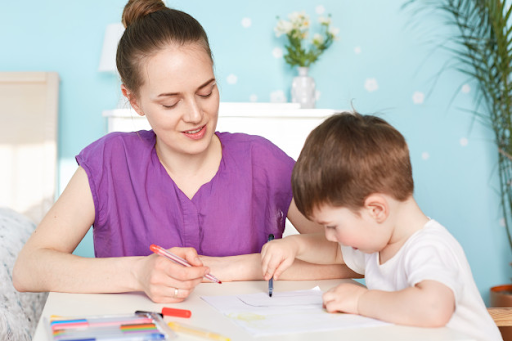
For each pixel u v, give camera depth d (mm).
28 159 2420
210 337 631
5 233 1685
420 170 2752
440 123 2758
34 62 2535
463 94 2764
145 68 940
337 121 798
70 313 769
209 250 1129
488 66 2682
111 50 2381
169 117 963
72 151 2562
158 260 816
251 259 1010
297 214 1178
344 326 677
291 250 927
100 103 2566
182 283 806
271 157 1190
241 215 1138
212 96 986
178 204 1108
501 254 2803
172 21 960
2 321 1239
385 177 757
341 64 2684
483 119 2771
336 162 754
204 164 1133
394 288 819
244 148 1173
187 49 942
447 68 2754
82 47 2557
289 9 2648
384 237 794
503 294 2400
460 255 802
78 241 1062
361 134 768
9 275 1454
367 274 887
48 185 2393
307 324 687
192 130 979
